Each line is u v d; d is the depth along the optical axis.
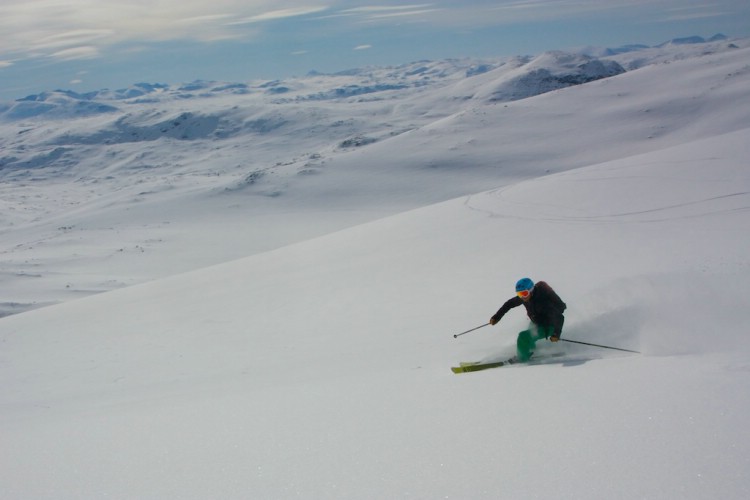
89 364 11.77
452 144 126.69
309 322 12.23
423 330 9.27
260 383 7.12
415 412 3.97
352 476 2.88
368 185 111.25
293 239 79.25
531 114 139.00
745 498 2.23
